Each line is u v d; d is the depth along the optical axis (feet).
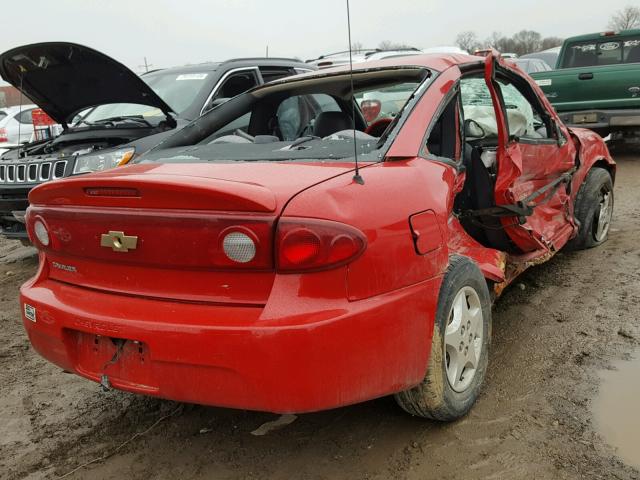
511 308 13.14
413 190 7.95
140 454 8.66
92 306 7.68
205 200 6.77
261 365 6.56
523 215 10.77
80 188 7.55
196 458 8.48
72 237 7.98
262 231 6.66
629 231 18.33
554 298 13.53
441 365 8.11
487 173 11.25
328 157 8.54
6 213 17.46
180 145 11.39
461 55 11.09
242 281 6.91
